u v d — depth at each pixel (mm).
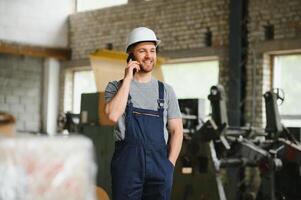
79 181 755
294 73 6695
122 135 2473
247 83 6961
